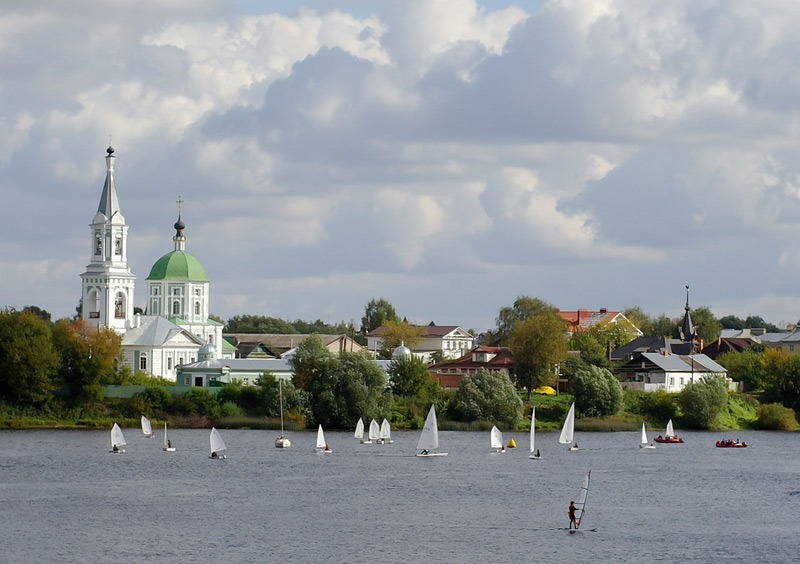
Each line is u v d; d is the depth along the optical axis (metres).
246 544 144.00
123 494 179.00
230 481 193.50
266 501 174.00
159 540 145.62
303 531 151.62
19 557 136.50
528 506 172.12
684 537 150.25
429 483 194.12
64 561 134.88
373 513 164.88
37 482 190.25
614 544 145.62
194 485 188.75
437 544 144.62
